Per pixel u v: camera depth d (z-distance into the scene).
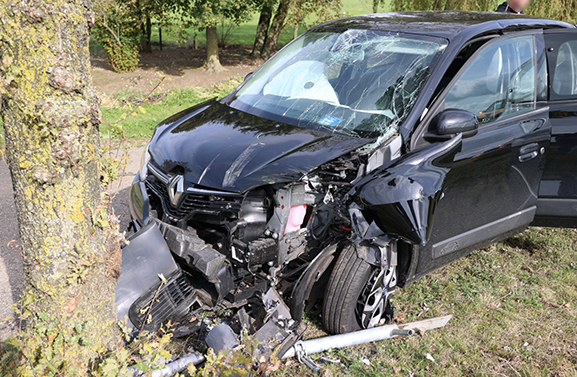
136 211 3.15
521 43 3.73
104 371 2.03
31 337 2.10
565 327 3.31
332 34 4.06
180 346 2.85
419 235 2.62
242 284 2.79
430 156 2.92
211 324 2.75
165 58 15.89
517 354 3.04
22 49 1.82
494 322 3.35
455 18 3.87
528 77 3.71
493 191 3.38
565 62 3.96
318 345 2.89
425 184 2.71
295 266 3.01
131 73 13.03
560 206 3.83
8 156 2.00
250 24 27.95
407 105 3.15
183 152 3.02
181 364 2.54
